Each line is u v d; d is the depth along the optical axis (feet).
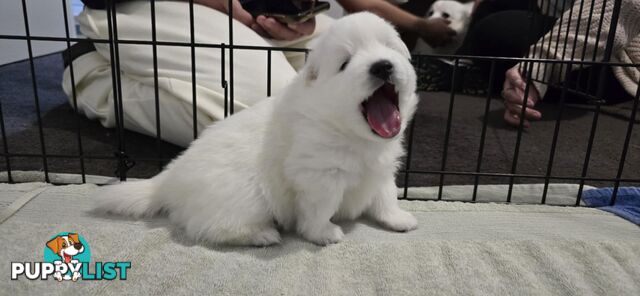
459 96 10.42
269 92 4.48
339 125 3.33
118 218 3.92
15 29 10.55
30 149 5.79
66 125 6.72
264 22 6.44
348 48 3.25
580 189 4.67
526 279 3.24
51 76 9.60
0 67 10.07
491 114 8.70
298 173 3.43
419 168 5.85
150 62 5.57
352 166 3.43
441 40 11.11
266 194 3.58
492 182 5.56
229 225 3.47
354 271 3.30
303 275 3.23
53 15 11.90
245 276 3.18
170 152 5.84
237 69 5.39
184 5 5.90
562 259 3.51
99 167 5.38
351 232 3.87
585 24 7.46
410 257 3.46
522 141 7.14
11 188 4.56
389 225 3.94
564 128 7.95
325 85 3.29
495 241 3.73
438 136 7.22
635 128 8.07
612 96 8.79
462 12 11.25
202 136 3.93
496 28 9.93
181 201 3.74
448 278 3.24
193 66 4.41
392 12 10.79
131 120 6.21
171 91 5.33
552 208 4.50
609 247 3.67
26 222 3.76
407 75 3.29
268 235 3.61
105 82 6.40
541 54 7.39
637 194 4.58
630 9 7.13
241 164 3.56
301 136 3.41
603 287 3.21
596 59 7.38
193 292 3.01
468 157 6.34
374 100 3.42
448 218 4.22
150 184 4.05
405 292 3.08
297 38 6.83
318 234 3.63
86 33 6.41
